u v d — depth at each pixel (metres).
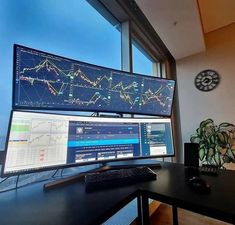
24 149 0.86
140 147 1.31
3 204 0.71
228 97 2.93
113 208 0.67
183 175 1.08
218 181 0.95
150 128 1.38
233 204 0.66
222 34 3.12
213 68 3.11
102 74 1.29
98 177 0.93
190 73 3.30
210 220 2.04
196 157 1.26
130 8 2.25
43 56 1.00
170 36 2.67
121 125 1.27
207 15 2.87
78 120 1.09
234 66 2.96
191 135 3.02
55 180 0.96
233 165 2.72
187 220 2.04
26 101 0.93
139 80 1.48
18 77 0.91
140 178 0.96
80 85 1.18
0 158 0.86
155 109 1.57
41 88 1.00
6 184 0.94
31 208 0.67
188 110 3.23
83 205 0.69
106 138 1.19
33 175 1.04
